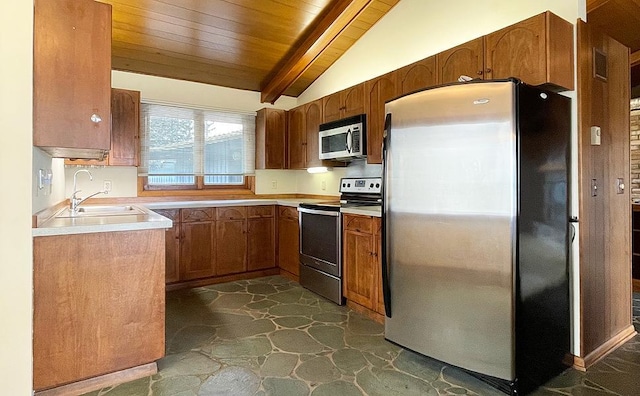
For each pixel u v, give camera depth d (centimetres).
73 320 193
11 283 176
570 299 226
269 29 363
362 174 400
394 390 197
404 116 224
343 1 339
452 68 261
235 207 418
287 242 430
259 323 292
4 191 174
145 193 412
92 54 193
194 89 438
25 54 177
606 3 266
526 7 252
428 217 213
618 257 261
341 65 426
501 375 190
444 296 208
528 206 192
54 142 185
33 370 183
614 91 257
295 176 511
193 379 208
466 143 199
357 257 316
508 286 187
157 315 217
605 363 230
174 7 317
